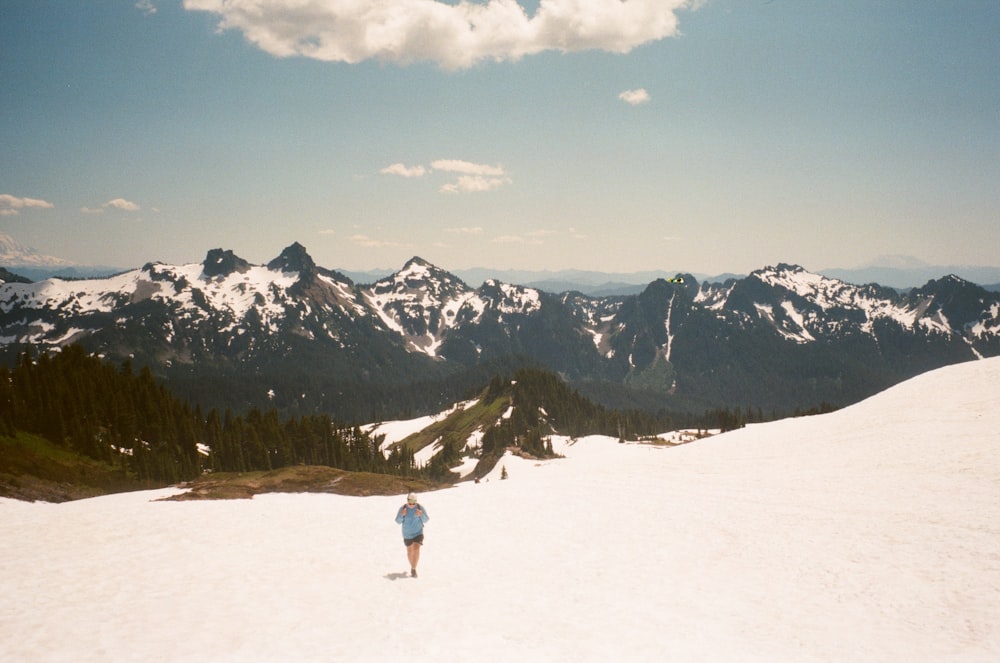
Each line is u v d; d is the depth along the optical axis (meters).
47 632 16.55
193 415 190.62
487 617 19.33
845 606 20.89
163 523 35.28
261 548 29.34
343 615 19.19
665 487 47.81
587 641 17.20
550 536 32.72
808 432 69.56
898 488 40.28
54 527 33.28
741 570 25.50
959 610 20.23
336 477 81.19
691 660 15.98
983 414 58.44
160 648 15.65
